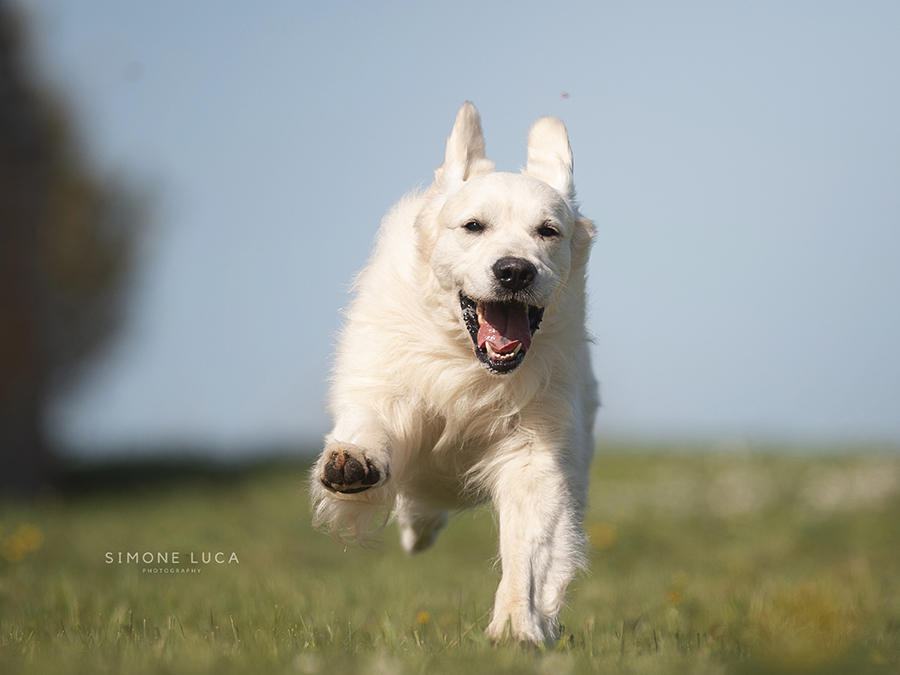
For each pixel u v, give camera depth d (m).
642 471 29.03
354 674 5.77
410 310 8.56
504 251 7.90
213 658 6.15
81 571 13.75
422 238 8.69
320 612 9.45
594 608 10.98
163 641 6.96
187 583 12.34
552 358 8.54
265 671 5.78
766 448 34.25
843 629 7.93
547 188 8.60
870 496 23.08
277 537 18.67
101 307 46.72
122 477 29.14
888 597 10.77
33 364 24.98
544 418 8.53
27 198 24.83
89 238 44.75
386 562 16.12
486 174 8.70
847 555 18.08
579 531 8.45
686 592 11.77
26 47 27.39
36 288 25.16
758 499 23.42
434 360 8.52
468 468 9.29
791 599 9.32
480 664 6.12
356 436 7.96
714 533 20.28
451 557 17.80
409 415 8.61
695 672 5.95
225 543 18.00
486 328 8.01
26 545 14.82
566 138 9.44
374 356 8.56
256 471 30.02
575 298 8.81
